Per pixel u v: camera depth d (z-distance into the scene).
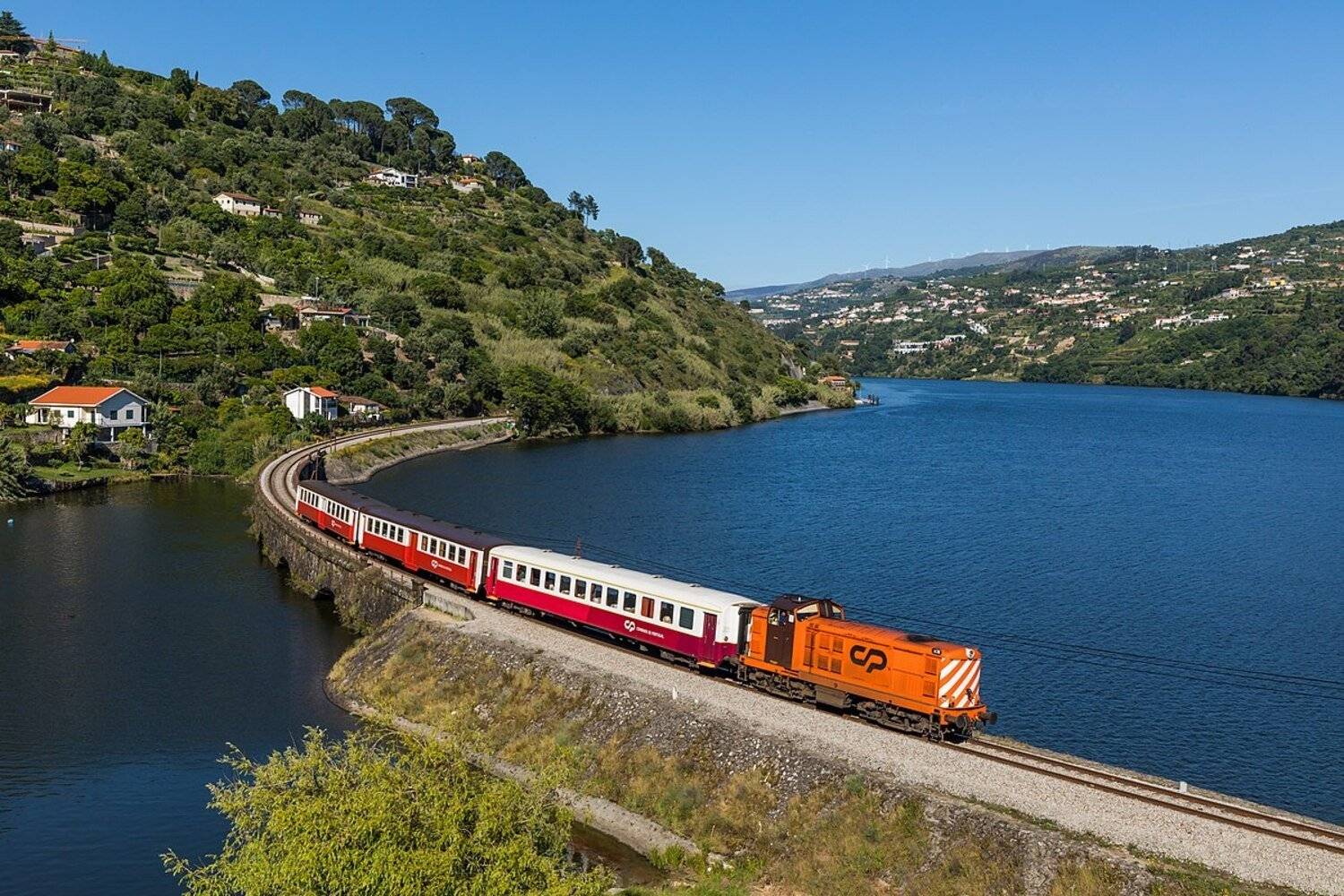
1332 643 60.50
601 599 47.84
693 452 152.62
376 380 158.38
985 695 51.50
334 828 21.80
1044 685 52.97
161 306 146.25
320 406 138.25
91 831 36.78
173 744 44.12
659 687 41.19
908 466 139.88
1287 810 39.72
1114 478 129.75
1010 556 82.69
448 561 57.97
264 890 21.88
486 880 21.06
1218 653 58.53
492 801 22.59
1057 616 65.31
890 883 29.50
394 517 65.00
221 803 24.73
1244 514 103.88
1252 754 44.94
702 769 36.38
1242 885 26.09
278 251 193.50
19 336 132.00
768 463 140.12
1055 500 112.00
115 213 181.88
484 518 94.06
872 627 39.25
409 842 21.53
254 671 53.25
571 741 40.22
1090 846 28.12
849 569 77.12
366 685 49.56
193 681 51.62
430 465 131.50
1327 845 28.00
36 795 39.44
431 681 47.53
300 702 49.06
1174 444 171.75
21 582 69.38
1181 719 48.75
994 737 37.81
